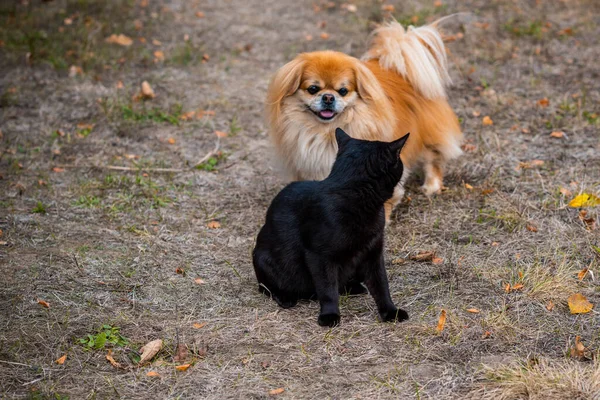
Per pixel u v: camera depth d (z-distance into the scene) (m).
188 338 5.16
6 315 5.39
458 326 5.18
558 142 8.58
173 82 10.98
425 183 7.68
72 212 7.22
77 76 11.08
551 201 7.12
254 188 7.90
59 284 5.86
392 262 6.27
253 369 4.79
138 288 5.88
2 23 12.99
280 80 6.83
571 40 11.99
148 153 8.74
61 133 9.12
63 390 4.57
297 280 5.48
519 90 10.25
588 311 5.32
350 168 5.06
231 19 13.77
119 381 4.67
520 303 5.48
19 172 8.07
